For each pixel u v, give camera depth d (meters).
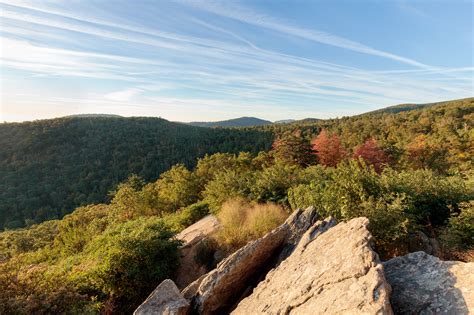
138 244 7.59
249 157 34.47
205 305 4.96
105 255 7.75
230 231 8.87
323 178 11.40
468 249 5.99
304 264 4.19
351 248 3.69
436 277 3.12
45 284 5.49
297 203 9.13
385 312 2.47
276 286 4.18
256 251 5.56
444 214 7.72
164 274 7.80
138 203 19.97
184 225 13.35
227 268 5.31
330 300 3.00
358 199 7.43
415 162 28.47
